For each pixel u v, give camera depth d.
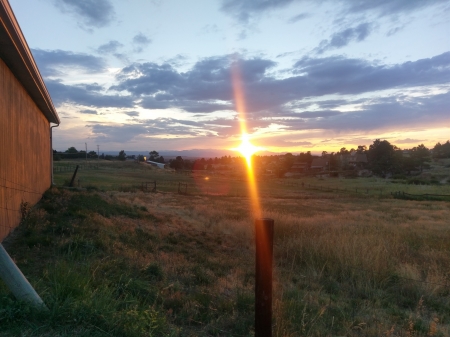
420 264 8.80
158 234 11.23
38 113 13.24
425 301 6.29
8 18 5.72
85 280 4.34
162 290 5.36
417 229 15.29
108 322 3.34
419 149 115.81
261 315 3.38
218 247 11.01
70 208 11.29
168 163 140.12
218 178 83.88
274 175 101.31
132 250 7.87
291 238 11.47
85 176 48.75
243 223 14.85
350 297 6.52
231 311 5.03
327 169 106.19
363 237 10.71
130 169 83.06
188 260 8.38
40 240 6.98
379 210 27.23
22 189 9.58
